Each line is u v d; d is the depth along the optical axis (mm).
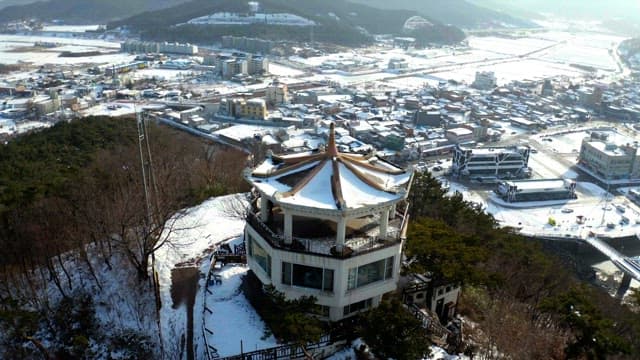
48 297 61031
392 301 47062
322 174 52469
